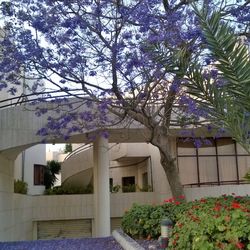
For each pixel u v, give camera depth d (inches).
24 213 655.8
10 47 379.2
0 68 382.6
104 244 394.9
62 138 493.7
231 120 216.1
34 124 502.0
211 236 192.5
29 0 363.6
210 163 697.6
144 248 300.4
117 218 724.0
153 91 385.7
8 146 499.8
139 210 369.4
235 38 201.5
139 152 793.6
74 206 718.5
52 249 386.6
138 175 926.4
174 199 408.2
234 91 205.8
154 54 257.8
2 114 503.5
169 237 268.8
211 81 225.6
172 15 324.8
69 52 365.4
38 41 366.9
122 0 353.1
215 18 201.2
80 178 769.6
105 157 608.1
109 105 399.9
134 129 550.9
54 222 720.3
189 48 283.0
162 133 415.2
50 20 358.3
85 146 737.6
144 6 340.2
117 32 353.7
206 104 221.5
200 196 649.6
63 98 430.9
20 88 603.2
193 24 318.0
